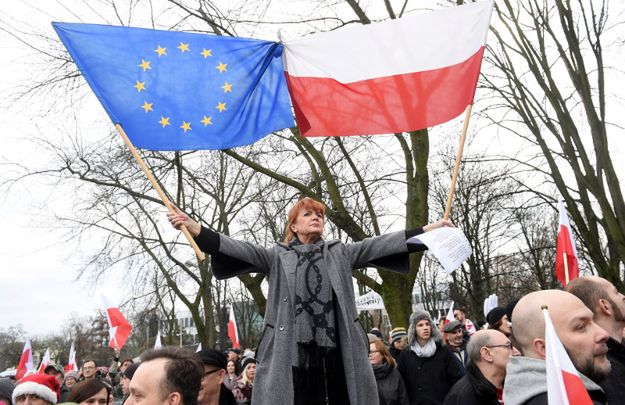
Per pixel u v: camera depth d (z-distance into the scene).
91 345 54.16
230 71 4.84
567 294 2.86
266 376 3.49
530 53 12.27
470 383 4.61
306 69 5.01
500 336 4.56
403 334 8.98
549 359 2.34
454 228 3.69
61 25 4.55
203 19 11.11
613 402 3.32
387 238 3.80
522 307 2.88
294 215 3.84
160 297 22.38
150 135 4.54
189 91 4.72
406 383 7.44
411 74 4.91
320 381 3.46
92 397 5.06
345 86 4.95
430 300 38.47
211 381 4.79
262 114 4.89
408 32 5.00
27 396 5.33
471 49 4.85
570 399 2.26
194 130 4.65
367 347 3.61
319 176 15.08
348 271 3.73
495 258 29.61
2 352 59.50
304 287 3.56
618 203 11.32
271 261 3.77
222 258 3.67
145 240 19.95
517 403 2.62
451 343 8.96
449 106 4.78
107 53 4.61
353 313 3.61
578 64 11.46
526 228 30.36
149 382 2.95
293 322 3.53
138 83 4.61
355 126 4.87
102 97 4.45
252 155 15.75
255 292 15.40
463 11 4.93
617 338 3.66
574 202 12.80
